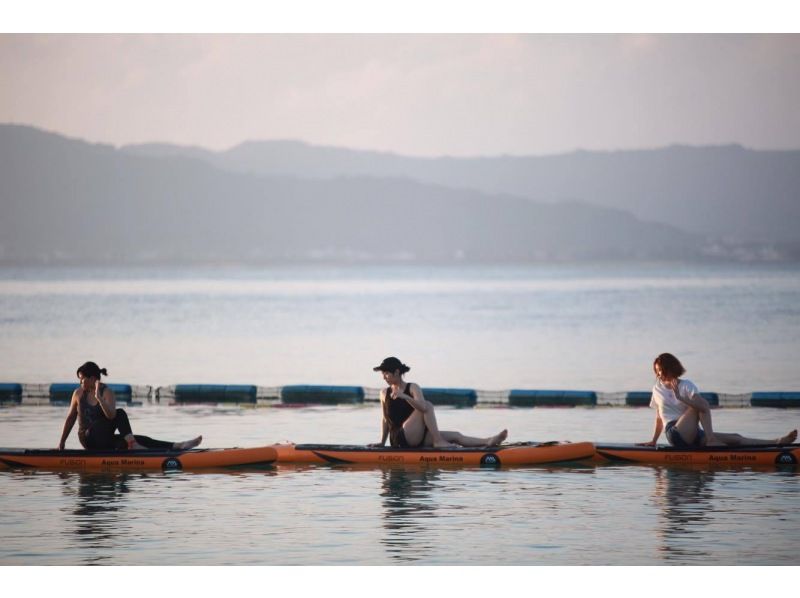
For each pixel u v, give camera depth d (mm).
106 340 53625
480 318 71250
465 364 41250
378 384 35156
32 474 19000
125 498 17172
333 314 77750
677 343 50094
